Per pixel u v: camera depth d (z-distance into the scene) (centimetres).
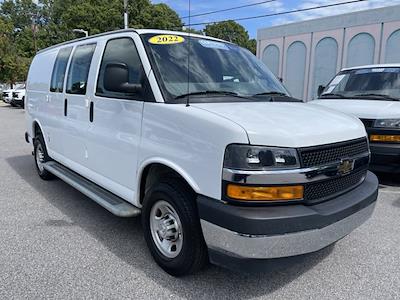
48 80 573
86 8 4022
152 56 350
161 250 334
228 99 343
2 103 3219
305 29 2064
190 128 290
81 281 316
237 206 261
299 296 299
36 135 659
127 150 362
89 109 429
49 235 409
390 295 302
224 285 313
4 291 300
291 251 264
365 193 321
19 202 521
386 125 570
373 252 376
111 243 391
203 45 400
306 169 266
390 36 1712
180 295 298
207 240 279
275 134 262
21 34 6003
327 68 1989
